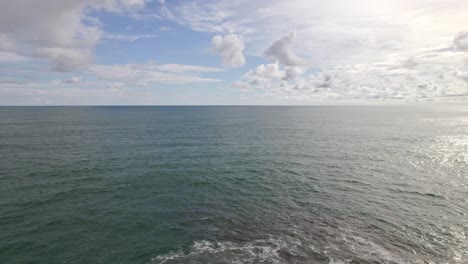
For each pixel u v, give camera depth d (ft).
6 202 76.74
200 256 53.11
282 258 52.42
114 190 88.58
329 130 253.65
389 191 89.51
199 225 65.98
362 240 58.95
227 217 70.54
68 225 64.39
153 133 223.71
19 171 106.32
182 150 153.07
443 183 97.35
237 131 243.60
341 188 92.73
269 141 187.32
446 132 238.07
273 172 111.55
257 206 77.66
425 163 126.21
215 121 354.95
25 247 54.70
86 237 59.31
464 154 145.38
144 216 70.23
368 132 238.48
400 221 67.87
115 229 63.10
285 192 88.99
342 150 156.35
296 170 114.42
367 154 145.59
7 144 160.86
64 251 53.83
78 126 269.03
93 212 71.87
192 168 115.75
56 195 82.89
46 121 321.52
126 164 120.37
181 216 70.74
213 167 118.01
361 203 79.51
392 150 156.35
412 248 55.77
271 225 66.18
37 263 49.90
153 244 57.16
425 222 67.21
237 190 90.63
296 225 66.13
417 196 84.89
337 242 58.23
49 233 60.44
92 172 107.45
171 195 85.46
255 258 52.44
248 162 127.54
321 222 67.72
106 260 51.29
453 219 68.80
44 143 166.91
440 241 58.49
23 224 64.18
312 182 99.04
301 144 175.94
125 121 338.13
